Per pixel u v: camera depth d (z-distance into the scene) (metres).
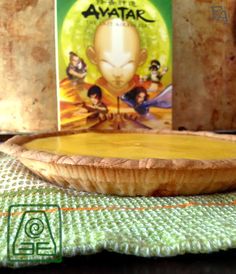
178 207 0.18
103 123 0.32
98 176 0.19
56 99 0.35
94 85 0.32
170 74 0.33
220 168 0.18
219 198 0.20
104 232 0.14
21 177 0.23
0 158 0.28
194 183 0.19
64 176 0.20
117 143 0.25
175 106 0.36
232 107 0.38
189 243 0.14
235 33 0.37
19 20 0.33
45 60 0.34
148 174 0.18
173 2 0.35
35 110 0.34
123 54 0.32
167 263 0.14
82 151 0.22
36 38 0.34
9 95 0.34
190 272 0.13
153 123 0.33
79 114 0.32
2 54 0.33
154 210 0.18
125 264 0.13
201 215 0.17
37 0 0.33
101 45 0.32
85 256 0.14
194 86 0.37
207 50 0.37
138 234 0.15
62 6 0.31
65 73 0.32
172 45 0.34
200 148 0.23
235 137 0.26
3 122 0.34
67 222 0.16
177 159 0.18
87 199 0.19
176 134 0.29
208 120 0.37
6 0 0.33
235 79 0.38
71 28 0.31
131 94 0.33
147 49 0.33
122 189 0.19
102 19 0.32
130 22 0.32
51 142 0.25
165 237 0.14
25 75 0.34
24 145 0.23
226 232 0.15
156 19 0.32
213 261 0.14
